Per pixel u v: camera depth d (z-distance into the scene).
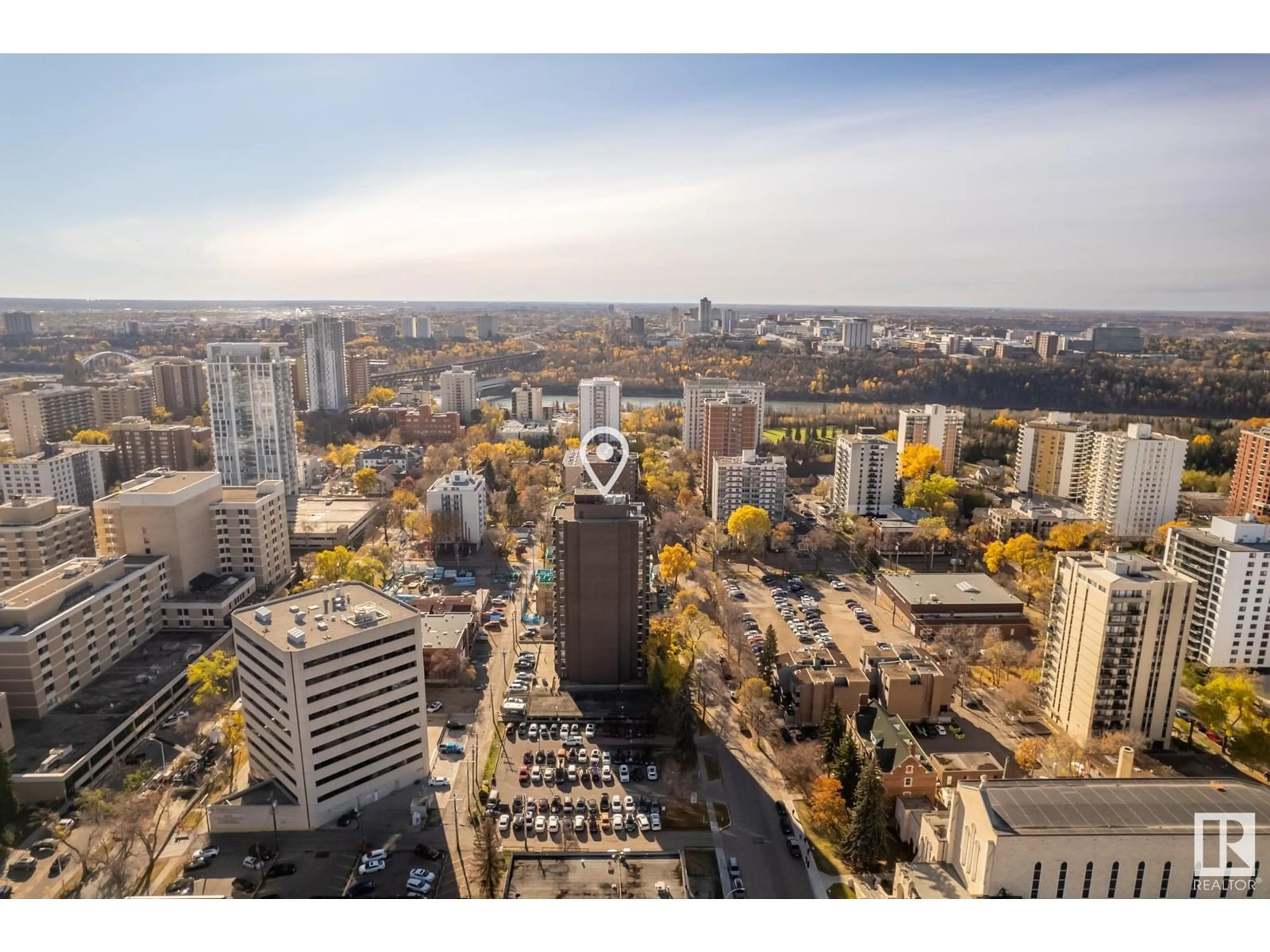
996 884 97.50
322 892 122.38
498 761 159.38
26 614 158.25
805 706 171.12
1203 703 160.88
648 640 191.50
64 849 129.62
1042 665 183.88
